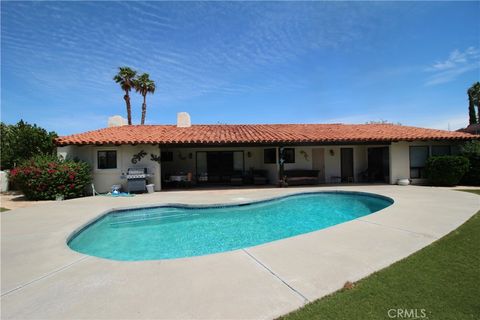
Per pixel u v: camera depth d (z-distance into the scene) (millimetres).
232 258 4945
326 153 19797
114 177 15938
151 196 13727
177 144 16234
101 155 15914
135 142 15195
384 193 12695
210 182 20578
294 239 5977
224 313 3205
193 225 9477
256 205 12055
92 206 10758
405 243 5578
